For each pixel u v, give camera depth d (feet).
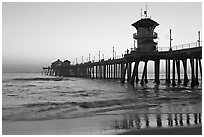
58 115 64.59
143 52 158.71
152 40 167.02
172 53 147.02
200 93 121.29
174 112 67.82
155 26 169.17
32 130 48.52
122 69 237.66
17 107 79.92
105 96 116.37
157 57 165.27
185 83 162.20
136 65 169.89
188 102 88.48
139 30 169.17
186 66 163.22
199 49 122.01
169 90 140.77
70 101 97.40
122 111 69.97
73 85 219.82
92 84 231.50
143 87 167.53
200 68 178.40
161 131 47.55
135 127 51.01
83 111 70.59
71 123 54.75
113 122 55.72
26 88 183.93
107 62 280.10
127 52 180.14
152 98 101.50
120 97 109.70
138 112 68.18
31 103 91.09
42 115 64.54
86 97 114.01
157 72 178.19
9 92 146.92
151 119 58.75
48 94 132.77
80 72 475.31
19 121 56.90
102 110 72.33
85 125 52.90
